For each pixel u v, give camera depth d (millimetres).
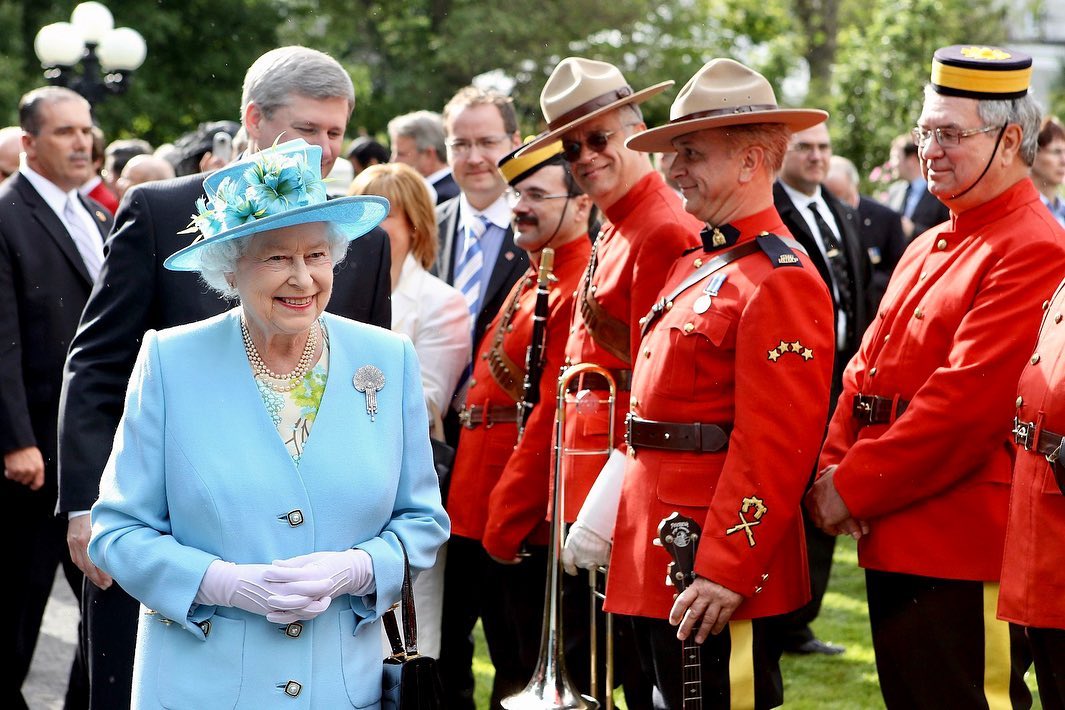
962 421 3582
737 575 3523
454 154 5574
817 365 3570
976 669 3689
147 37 24047
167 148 10016
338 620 2951
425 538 3072
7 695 5336
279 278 2844
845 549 8242
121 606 3963
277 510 2898
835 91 19797
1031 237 3639
